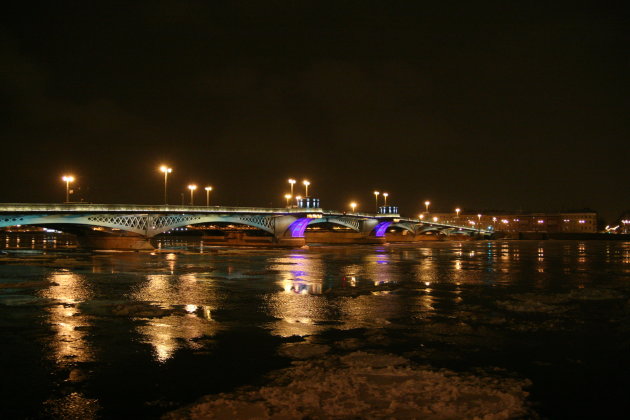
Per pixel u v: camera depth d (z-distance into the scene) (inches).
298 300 1764.3
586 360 1029.2
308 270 2891.2
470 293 1956.2
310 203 6855.3
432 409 762.2
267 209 5590.6
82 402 812.6
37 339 1181.1
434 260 3858.3
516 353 1073.5
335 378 888.9
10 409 786.8
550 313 1515.7
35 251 4505.4
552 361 1020.5
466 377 907.4
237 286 2133.4
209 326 1323.8
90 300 1731.1
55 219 3698.3
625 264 3496.6
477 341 1169.4
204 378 914.1
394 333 1243.8
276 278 2448.3
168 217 4643.2
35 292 1910.7
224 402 788.0
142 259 3639.3
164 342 1157.7
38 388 870.4
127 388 868.6
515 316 1471.5
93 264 3134.8
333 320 1408.7
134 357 1039.6
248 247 5999.0
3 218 3376.0
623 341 1175.6
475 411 756.6
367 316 1466.5
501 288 2119.8
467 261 3759.8
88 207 3841.0
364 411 754.2
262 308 1599.4
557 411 784.9
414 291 2014.0
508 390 846.5
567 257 4357.8
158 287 2076.8
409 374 909.8
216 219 5059.1
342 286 2158.0
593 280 2432.3
